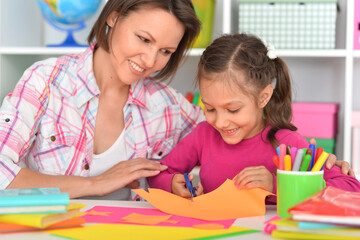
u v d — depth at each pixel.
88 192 1.22
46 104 1.39
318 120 1.91
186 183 1.18
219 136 1.34
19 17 2.17
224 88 1.12
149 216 0.90
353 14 1.82
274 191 1.09
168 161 1.38
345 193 0.77
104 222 0.85
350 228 0.67
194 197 1.04
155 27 1.20
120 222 0.85
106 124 1.45
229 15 1.90
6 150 1.24
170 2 1.21
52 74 1.42
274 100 1.28
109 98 1.45
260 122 1.28
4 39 2.06
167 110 1.55
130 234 0.76
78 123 1.42
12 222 0.78
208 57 1.17
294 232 0.70
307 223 0.67
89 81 1.42
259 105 1.19
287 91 1.29
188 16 1.23
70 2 1.98
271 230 0.76
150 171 1.27
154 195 1.02
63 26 2.06
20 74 2.14
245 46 1.18
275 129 1.27
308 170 0.90
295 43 1.91
